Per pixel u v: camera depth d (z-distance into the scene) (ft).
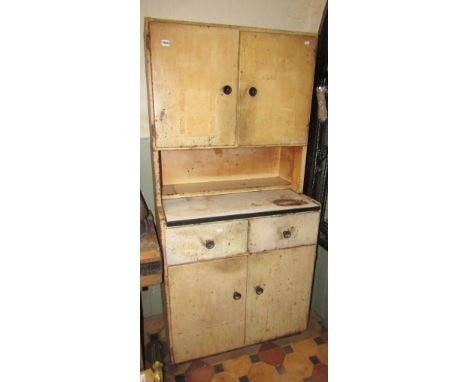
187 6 4.99
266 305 5.13
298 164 5.41
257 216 4.59
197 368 4.98
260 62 4.45
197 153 5.59
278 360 5.17
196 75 4.18
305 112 4.93
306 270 5.19
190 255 4.41
